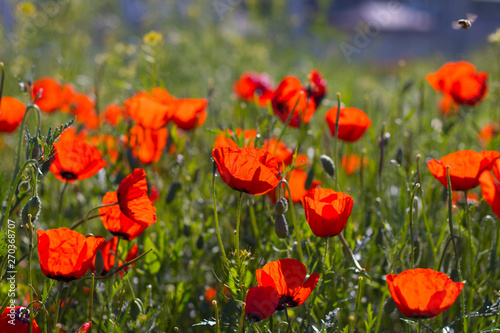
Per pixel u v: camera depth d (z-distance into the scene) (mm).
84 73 3510
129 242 1712
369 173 1965
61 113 2467
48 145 1597
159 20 4695
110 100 2859
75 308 1715
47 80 2068
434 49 8648
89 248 1537
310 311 1609
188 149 1992
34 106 1694
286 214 1809
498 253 1717
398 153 1807
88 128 2182
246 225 1815
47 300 1688
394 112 2293
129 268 1731
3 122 1823
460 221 1719
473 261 1698
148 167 1988
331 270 1669
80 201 1956
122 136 1916
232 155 1537
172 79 3701
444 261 1724
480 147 2242
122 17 5008
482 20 10664
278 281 1539
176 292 1733
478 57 4781
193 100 1884
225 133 1679
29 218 1540
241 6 5367
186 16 4703
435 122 2455
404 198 1788
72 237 1531
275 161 1562
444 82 2146
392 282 1510
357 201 1913
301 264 1533
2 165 2100
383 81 5516
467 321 1674
